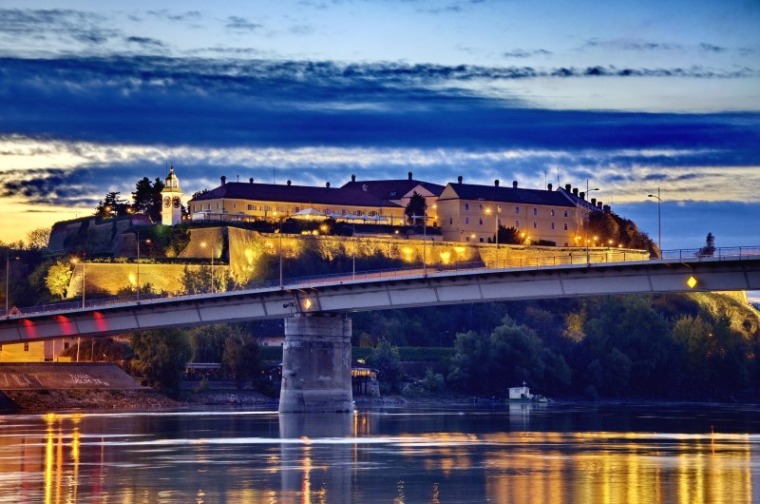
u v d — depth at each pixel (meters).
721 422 198.88
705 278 177.50
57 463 120.50
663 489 99.31
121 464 119.31
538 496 95.56
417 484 103.12
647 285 182.25
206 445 142.25
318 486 102.06
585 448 138.00
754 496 95.25
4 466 117.69
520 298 194.75
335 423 188.50
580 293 188.38
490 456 127.44
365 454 130.25
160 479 106.75
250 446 140.38
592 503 91.81
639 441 149.38
